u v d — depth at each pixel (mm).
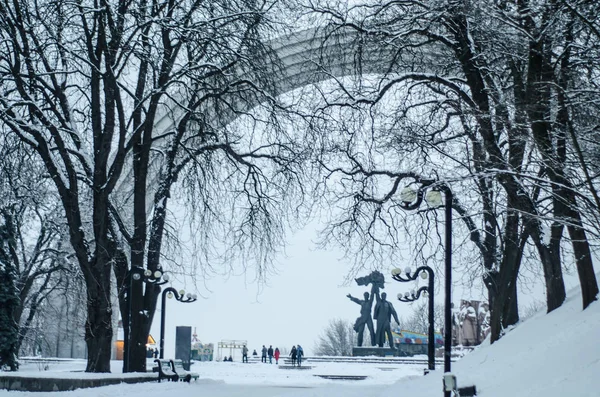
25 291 45406
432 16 24125
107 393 20891
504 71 25344
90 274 27219
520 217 20469
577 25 15977
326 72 29922
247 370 49844
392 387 23203
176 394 21703
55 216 42844
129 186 41656
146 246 31875
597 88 15586
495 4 17203
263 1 29922
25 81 27141
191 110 29469
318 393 22312
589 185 13383
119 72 27250
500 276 24719
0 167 27484
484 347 24844
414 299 35625
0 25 25344
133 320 29688
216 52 28672
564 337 16797
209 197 30953
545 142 15891
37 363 48781
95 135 28000
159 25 27766
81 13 25484
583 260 19703
